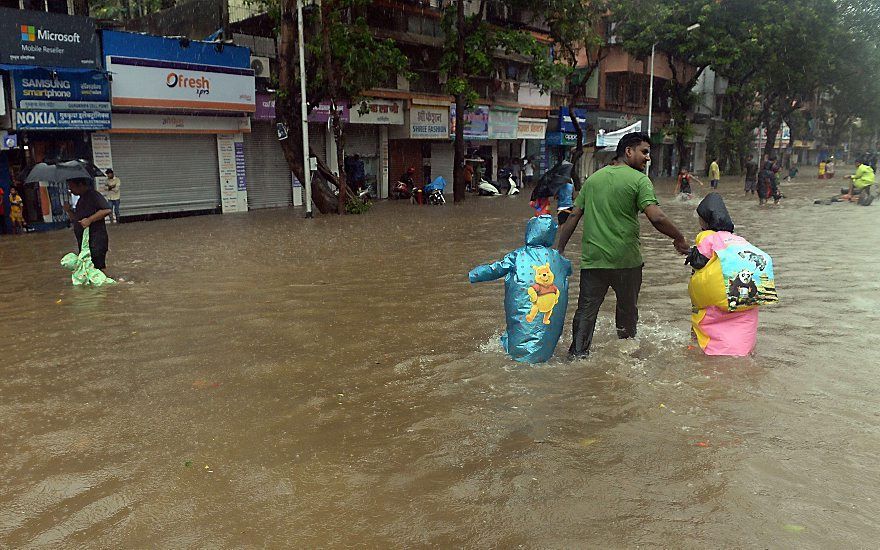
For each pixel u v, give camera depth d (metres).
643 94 44.69
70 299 8.55
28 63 16.58
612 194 5.59
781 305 7.75
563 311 5.71
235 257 12.12
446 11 24.80
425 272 10.24
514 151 36.25
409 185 27.58
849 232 15.13
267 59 23.12
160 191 20.62
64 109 17.34
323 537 3.14
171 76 19.77
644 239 14.34
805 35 40.22
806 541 3.04
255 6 24.03
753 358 5.73
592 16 27.33
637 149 5.65
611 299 8.16
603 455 3.94
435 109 28.84
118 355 6.03
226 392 5.05
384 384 5.18
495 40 24.72
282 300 8.29
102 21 18.22
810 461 3.83
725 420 4.43
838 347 6.05
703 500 3.42
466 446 4.08
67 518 3.32
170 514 3.35
